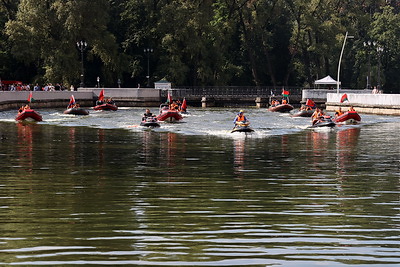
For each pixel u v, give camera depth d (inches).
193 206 1216.2
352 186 1461.6
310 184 1491.1
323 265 848.3
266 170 1736.0
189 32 7377.0
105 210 1176.2
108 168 1764.3
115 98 6624.0
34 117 3932.1
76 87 6978.4
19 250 909.2
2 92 4832.7
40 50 6673.2
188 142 2613.2
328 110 6318.9
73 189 1402.6
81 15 6594.5
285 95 5772.6
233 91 7431.1
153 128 3417.8
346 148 2388.0
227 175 1632.6
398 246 936.9
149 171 1704.0
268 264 851.4
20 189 1401.3
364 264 853.2
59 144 2502.5
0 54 6870.1
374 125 3769.7
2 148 2333.9
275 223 1078.4
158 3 7701.8
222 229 1034.7
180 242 955.3
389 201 1275.8
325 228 1043.9
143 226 1051.9
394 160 1994.3
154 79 7509.8
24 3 6742.1
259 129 3385.8
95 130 3262.8
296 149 2342.5
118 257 878.4
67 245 936.3
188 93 7101.4
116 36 7795.3
